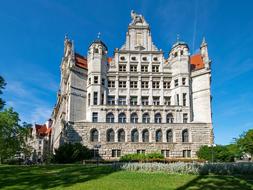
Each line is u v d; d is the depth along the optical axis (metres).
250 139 80.69
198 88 81.62
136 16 88.88
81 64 82.81
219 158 67.50
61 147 64.69
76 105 77.62
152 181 24.72
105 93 80.31
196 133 76.31
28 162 84.06
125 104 80.38
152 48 86.69
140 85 83.19
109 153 72.81
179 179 25.50
